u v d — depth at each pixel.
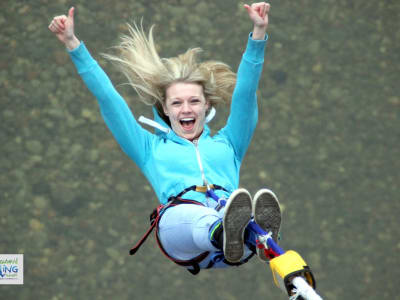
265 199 8.76
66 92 25.20
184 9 27.11
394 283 23.75
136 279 22.78
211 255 9.91
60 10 26.45
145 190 24.02
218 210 9.73
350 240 24.25
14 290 22.31
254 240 8.94
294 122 25.83
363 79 26.95
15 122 24.53
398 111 26.55
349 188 25.00
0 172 23.67
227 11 27.27
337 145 25.67
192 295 22.69
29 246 22.83
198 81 10.70
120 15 26.69
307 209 24.48
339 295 23.47
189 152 10.32
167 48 26.25
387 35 27.89
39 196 23.50
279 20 27.67
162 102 10.93
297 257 8.09
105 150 24.44
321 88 26.55
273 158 25.08
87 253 22.97
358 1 28.39
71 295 22.42
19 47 25.66
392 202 24.98
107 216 23.45
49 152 24.17
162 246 10.11
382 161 25.62
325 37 27.56
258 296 22.83
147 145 10.51
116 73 25.56
